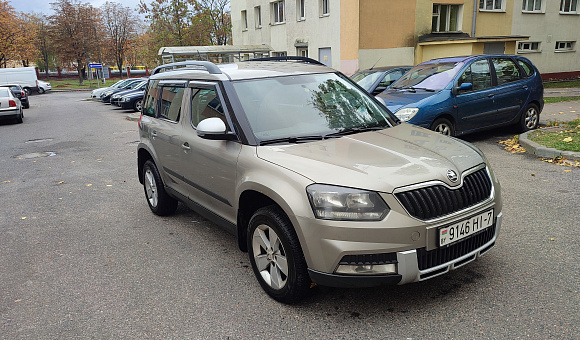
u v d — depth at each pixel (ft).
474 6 71.20
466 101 25.90
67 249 15.26
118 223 17.75
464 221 9.48
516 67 29.14
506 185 18.78
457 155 10.50
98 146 37.76
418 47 69.56
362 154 10.28
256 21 99.19
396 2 66.64
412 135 11.96
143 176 19.01
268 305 10.74
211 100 13.08
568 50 83.25
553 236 13.46
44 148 38.24
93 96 108.06
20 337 10.03
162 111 16.51
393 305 10.28
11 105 59.47
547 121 33.24
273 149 10.90
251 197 11.48
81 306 11.29
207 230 16.44
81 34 201.87
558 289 10.46
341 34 69.05
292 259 9.86
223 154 12.01
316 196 9.17
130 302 11.34
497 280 11.06
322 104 12.96
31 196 22.62
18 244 16.01
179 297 11.43
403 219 8.84
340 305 10.45
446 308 9.99
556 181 18.78
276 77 13.39
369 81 36.86
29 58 212.23
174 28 129.90
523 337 8.79
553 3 78.84
